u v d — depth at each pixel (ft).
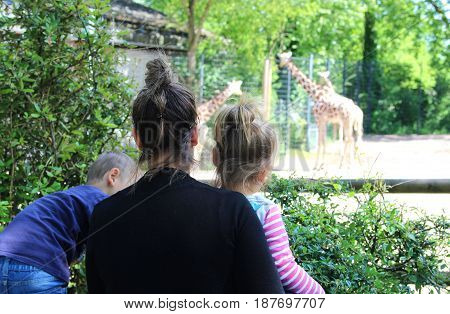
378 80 45.98
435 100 46.55
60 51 7.97
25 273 5.67
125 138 8.48
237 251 3.80
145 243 3.84
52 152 7.83
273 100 34.81
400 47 45.52
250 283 3.74
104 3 8.01
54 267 5.82
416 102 46.44
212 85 41.68
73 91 8.05
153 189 4.00
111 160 6.48
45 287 5.72
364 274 6.72
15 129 7.57
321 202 8.52
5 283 5.69
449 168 21.57
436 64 45.78
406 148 30.81
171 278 3.78
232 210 3.87
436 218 8.41
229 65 43.91
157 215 3.88
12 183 7.65
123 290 3.86
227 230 3.80
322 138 27.07
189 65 38.68
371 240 7.84
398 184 9.17
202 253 3.76
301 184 8.44
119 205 4.05
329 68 42.01
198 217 3.83
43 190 7.30
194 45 39.19
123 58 9.07
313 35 51.70
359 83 45.37
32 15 7.62
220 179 5.26
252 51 45.39
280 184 8.24
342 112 26.16
